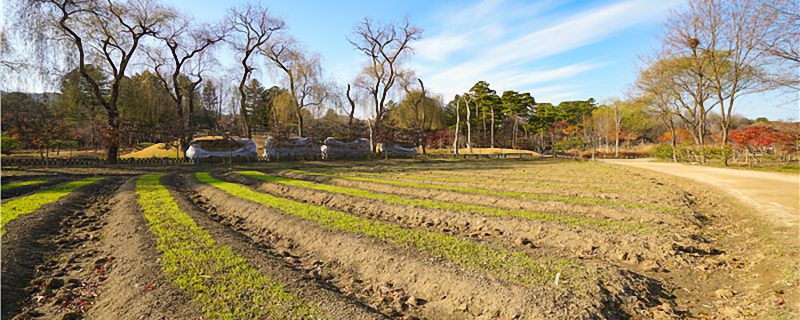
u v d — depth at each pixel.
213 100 73.06
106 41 26.20
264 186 15.48
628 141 60.66
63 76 25.47
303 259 6.49
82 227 8.49
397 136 41.12
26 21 22.11
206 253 5.95
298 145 36.50
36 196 11.53
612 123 56.47
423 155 43.41
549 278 4.96
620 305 4.53
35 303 4.71
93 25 25.58
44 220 8.37
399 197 11.52
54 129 23.55
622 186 14.30
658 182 16.27
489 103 60.34
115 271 5.47
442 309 4.66
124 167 24.45
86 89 38.38
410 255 5.85
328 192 12.62
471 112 70.75
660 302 4.79
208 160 29.08
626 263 6.15
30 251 6.38
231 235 7.20
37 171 20.84
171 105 45.38
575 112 70.00
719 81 28.27
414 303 4.80
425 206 9.91
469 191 12.48
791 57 19.75
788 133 26.17
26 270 5.67
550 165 29.56
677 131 46.97
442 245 6.36
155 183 15.55
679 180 16.84
